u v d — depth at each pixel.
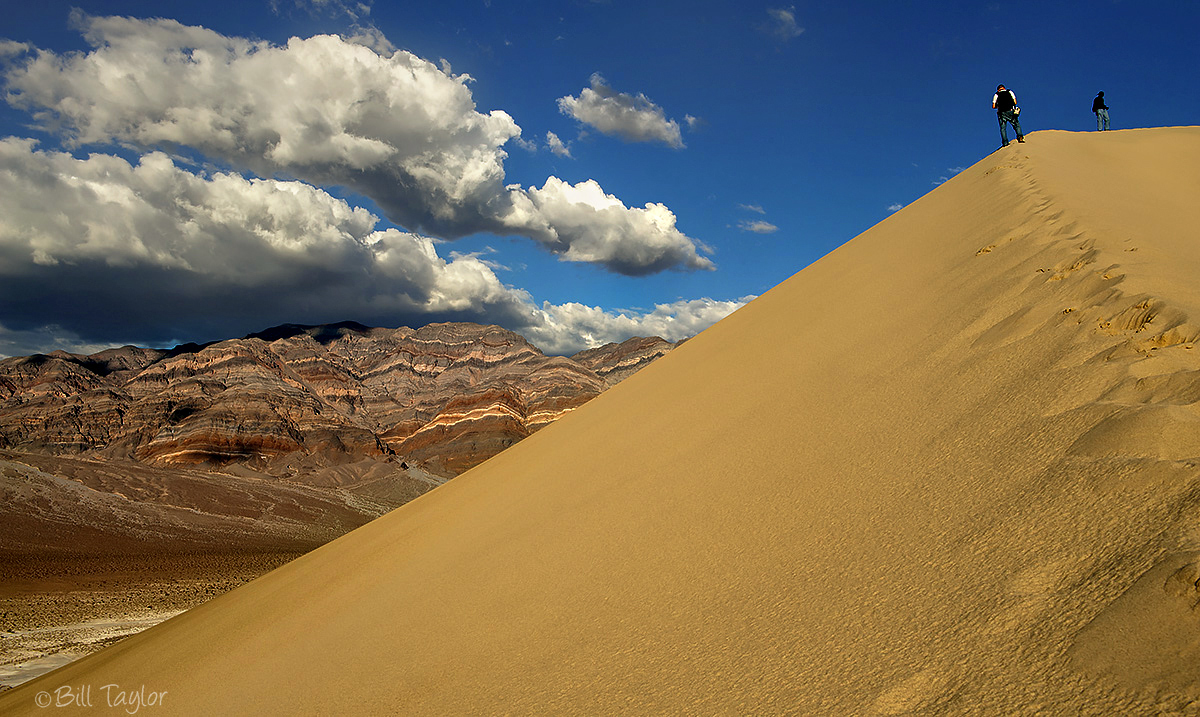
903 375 7.27
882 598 3.77
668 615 4.65
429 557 9.02
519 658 4.98
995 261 9.55
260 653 8.26
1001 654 2.95
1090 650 2.69
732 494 6.24
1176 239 8.79
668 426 9.80
